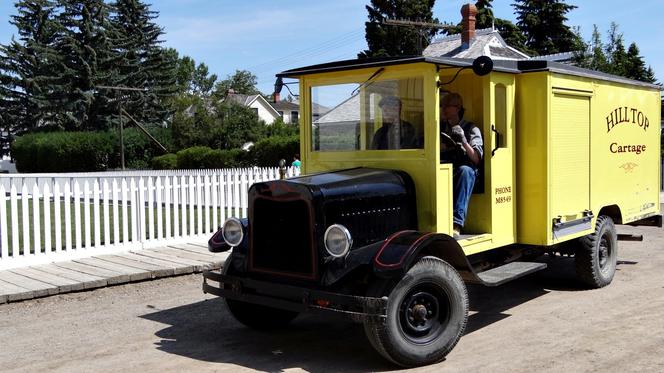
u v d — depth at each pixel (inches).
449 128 259.0
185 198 429.4
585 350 220.8
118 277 320.2
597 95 305.9
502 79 259.8
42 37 2289.6
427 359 208.7
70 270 337.1
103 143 1823.3
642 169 352.8
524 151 273.7
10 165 2341.3
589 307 279.1
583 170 295.4
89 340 241.9
